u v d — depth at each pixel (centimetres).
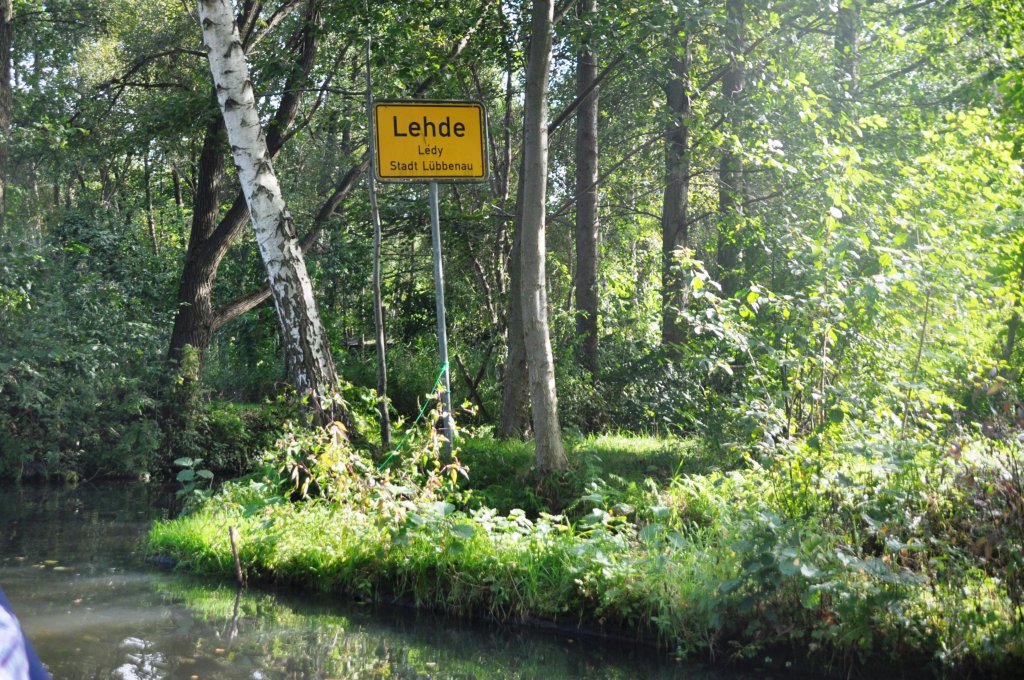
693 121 1728
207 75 2061
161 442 1798
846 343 849
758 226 1373
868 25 1791
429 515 766
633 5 1378
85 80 3170
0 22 1809
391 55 1510
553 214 1972
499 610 704
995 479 607
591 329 1936
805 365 816
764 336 898
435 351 2392
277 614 707
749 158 1444
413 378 2338
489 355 2052
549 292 2545
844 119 1299
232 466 1881
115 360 1850
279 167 2881
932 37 1766
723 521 694
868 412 775
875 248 813
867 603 566
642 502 855
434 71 1574
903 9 1758
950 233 918
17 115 2178
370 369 2433
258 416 1991
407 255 2292
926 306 840
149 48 2492
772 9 1584
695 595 630
